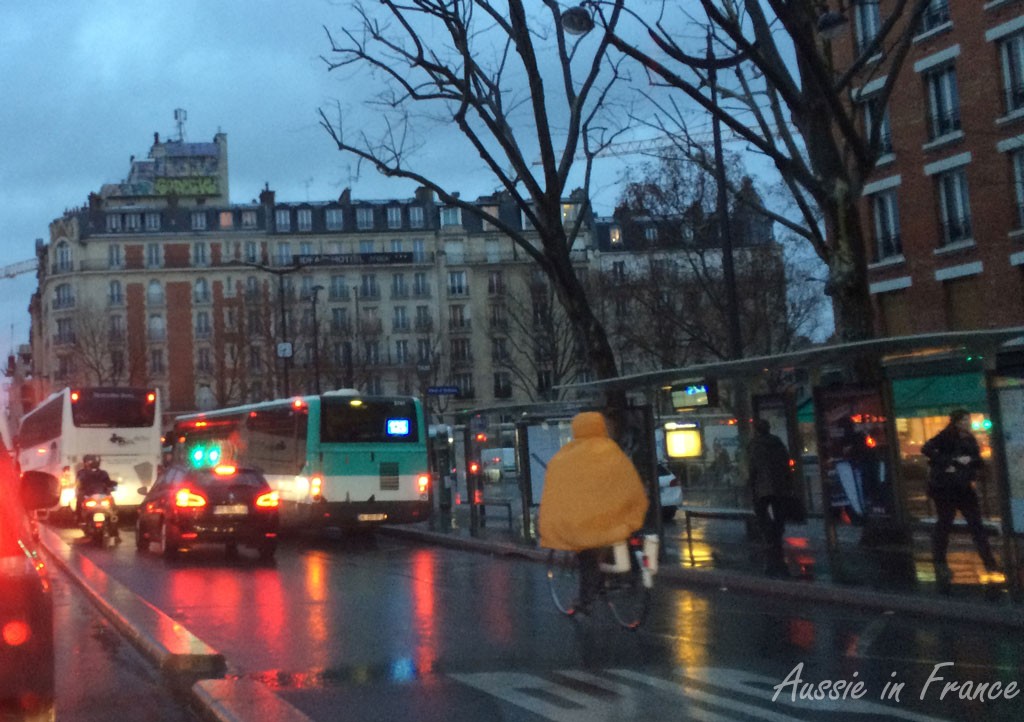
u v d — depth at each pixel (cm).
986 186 3045
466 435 2467
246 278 8962
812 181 1587
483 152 1919
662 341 3709
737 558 1666
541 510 1126
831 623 1172
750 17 1569
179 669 934
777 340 3566
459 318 8812
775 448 1500
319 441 2553
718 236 3309
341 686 890
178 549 2130
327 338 7656
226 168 10062
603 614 1160
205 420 3225
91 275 8869
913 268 3269
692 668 938
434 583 1655
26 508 683
